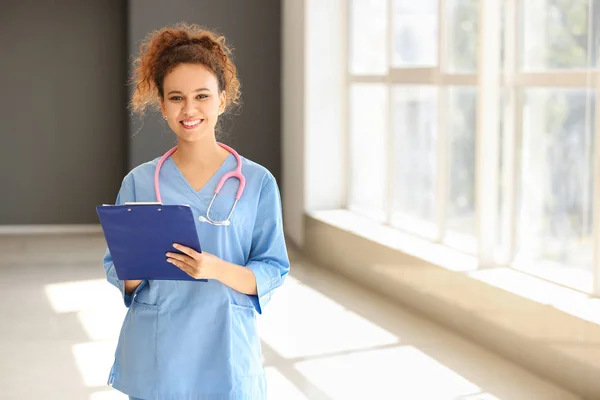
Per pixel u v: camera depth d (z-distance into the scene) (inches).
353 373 189.8
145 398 89.7
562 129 196.7
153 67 90.7
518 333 194.9
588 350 170.7
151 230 81.7
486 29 214.2
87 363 198.8
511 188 216.7
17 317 240.7
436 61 252.5
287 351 206.7
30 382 185.3
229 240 91.0
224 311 89.7
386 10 287.1
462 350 207.2
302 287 277.3
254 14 377.1
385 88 290.0
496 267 221.3
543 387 179.8
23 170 386.9
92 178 391.5
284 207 367.2
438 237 254.8
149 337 89.7
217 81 90.0
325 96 328.8
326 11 325.7
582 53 189.5
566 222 196.7
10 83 382.3
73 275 295.9
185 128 89.2
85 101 387.9
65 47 384.5
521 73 210.5
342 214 320.5
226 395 89.4
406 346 210.2
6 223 387.5
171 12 371.2
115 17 386.3
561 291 193.9
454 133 244.4
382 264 264.4
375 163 302.8
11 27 380.2
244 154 381.1
